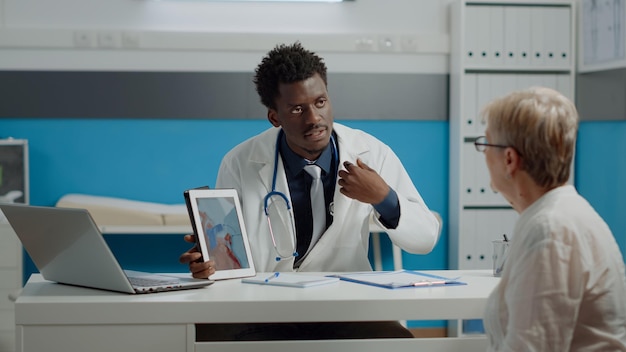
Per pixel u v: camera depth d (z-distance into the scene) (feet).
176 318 4.98
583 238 4.07
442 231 13.05
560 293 3.95
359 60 12.93
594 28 12.28
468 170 12.49
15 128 12.48
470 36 12.41
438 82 13.07
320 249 6.87
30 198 12.53
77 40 12.39
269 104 6.57
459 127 12.48
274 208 6.88
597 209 12.66
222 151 12.78
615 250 4.22
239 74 12.72
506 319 4.31
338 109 12.93
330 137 6.95
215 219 6.01
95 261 5.20
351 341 5.18
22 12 12.45
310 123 6.31
